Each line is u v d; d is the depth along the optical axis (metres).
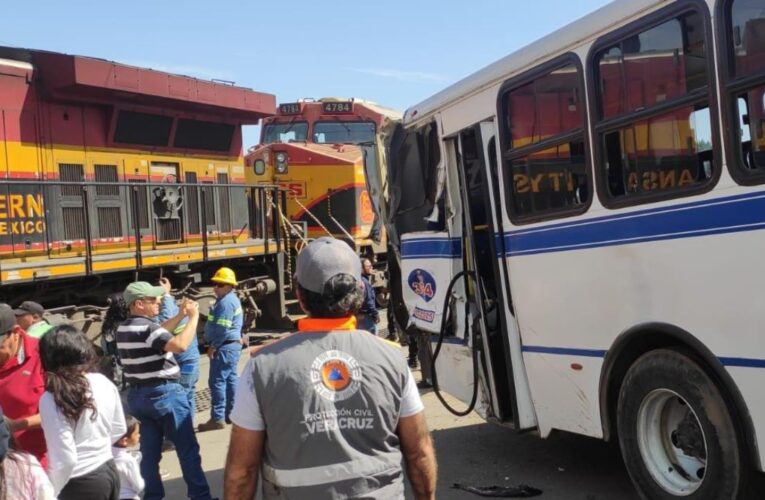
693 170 3.91
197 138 12.19
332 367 2.33
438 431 6.96
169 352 5.17
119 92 10.27
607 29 4.41
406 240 6.73
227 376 7.86
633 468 4.39
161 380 5.12
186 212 11.88
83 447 3.73
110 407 3.89
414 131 6.74
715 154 3.76
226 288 7.90
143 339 5.09
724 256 3.72
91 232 10.19
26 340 4.28
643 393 4.30
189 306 5.41
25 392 4.11
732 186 3.67
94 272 9.89
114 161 10.65
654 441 4.32
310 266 2.47
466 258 5.91
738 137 3.65
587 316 4.65
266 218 13.79
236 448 2.36
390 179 7.29
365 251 16.12
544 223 4.98
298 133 16.81
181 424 5.18
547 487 5.27
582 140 4.63
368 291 9.42
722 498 3.82
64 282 10.02
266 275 14.07
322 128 16.78
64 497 3.66
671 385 4.11
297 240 15.05
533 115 5.07
